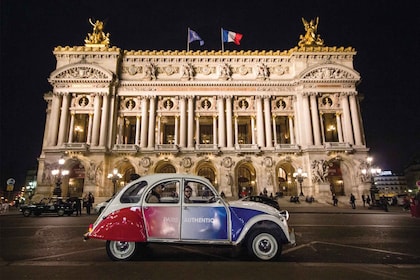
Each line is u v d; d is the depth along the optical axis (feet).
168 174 31.12
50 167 161.48
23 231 54.54
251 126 183.11
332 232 52.54
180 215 29.07
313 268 25.18
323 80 178.50
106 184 162.71
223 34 189.06
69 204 101.19
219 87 181.27
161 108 179.01
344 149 164.86
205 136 199.41
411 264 28.60
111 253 28.63
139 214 28.99
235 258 30.35
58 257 30.94
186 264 26.68
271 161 167.84
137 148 167.32
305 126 172.55
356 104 177.58
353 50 186.09
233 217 29.04
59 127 170.81
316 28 198.18
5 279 21.79
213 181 176.45
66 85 174.50
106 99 172.76
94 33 186.29
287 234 28.60
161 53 185.37
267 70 185.78
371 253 34.04
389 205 166.09
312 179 162.40
